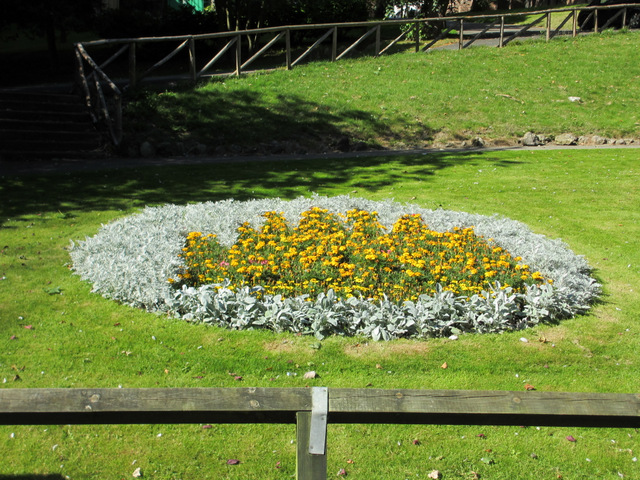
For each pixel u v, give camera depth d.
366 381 4.29
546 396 2.27
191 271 5.88
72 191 9.29
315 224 7.18
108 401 2.20
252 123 14.13
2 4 18.25
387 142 14.23
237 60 17.44
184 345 4.71
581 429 3.88
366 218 7.41
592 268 6.59
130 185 9.76
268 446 3.66
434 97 16.33
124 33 21.88
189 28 22.42
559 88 16.98
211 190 9.56
